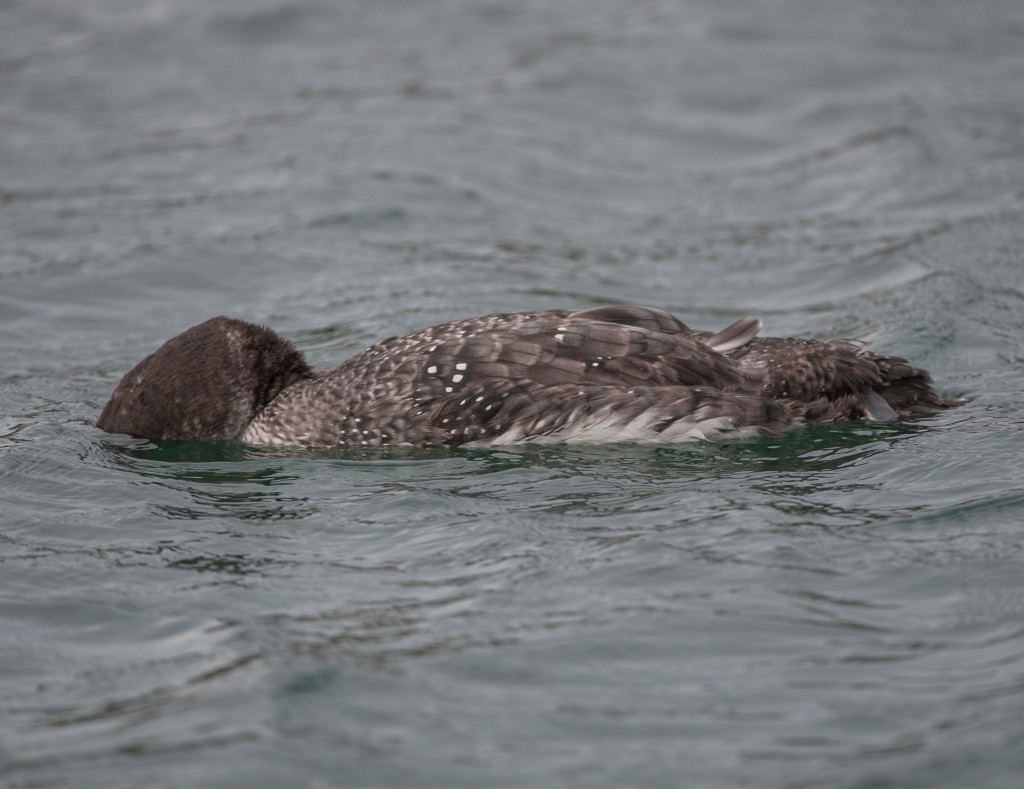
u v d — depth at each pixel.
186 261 32.28
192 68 48.50
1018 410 21.69
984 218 32.97
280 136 41.22
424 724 13.50
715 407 20.47
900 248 31.66
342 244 33.38
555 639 15.03
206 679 14.52
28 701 14.37
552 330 21.39
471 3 55.97
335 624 15.72
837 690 13.83
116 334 28.70
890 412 21.30
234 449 22.30
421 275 31.19
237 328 23.08
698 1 54.53
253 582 16.98
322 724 13.50
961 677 13.91
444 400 21.25
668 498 18.84
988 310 27.50
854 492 18.75
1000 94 43.38
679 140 42.03
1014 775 12.30
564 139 41.59
